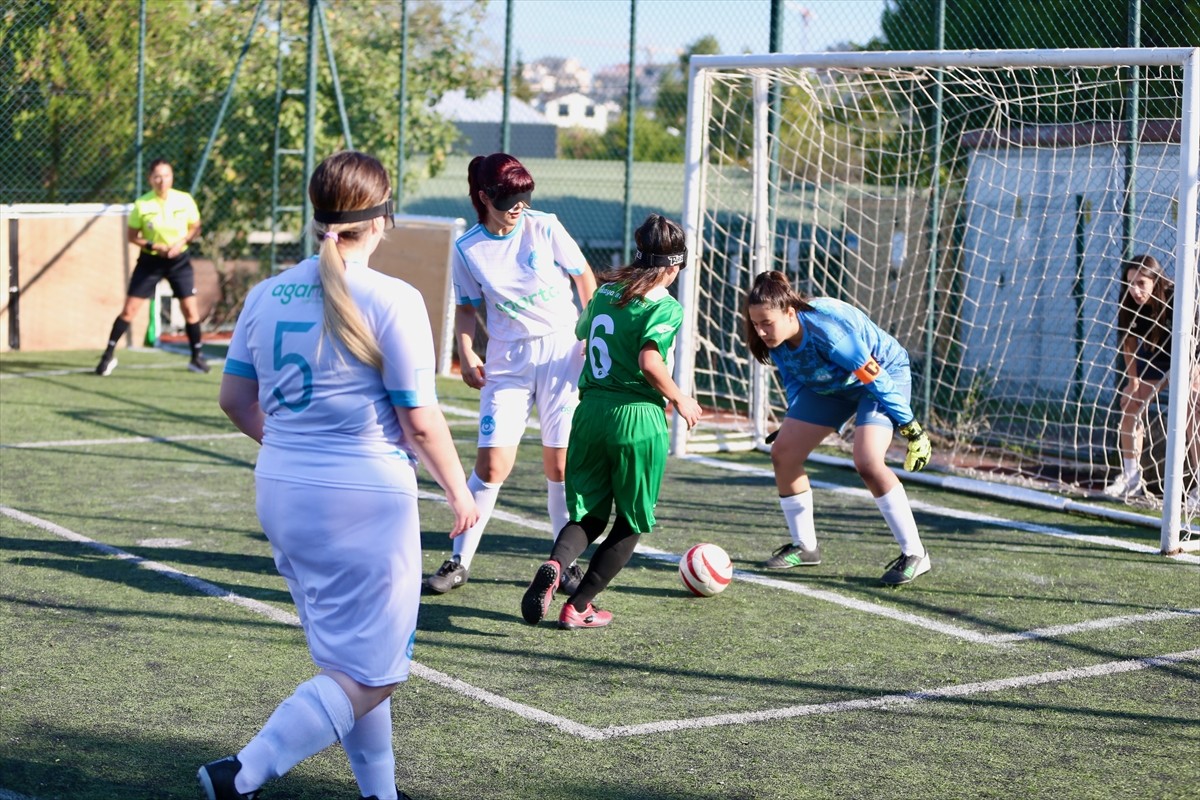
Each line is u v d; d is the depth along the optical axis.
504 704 4.91
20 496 8.40
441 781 4.15
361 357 3.33
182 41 17.45
